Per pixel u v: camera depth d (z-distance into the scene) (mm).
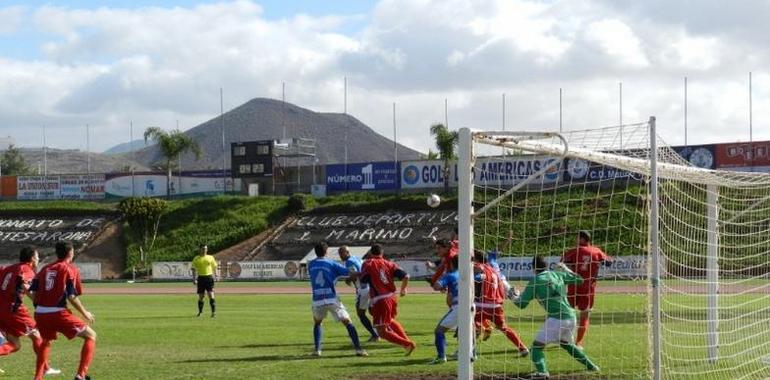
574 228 21344
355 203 67938
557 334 13297
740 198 18359
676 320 19453
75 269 13172
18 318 14133
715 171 14508
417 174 69312
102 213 74188
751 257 20016
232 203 71938
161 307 31625
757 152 54250
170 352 17156
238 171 75500
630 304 26766
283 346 18062
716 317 15133
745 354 15891
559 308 13352
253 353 16844
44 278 12961
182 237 67812
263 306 31312
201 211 71250
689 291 20094
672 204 15602
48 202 77750
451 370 14188
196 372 14227
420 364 14922
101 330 21984
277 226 68188
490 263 15594
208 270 26734
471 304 10227
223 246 66125
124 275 62844
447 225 61406
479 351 16594
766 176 15922
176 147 77562
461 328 10172
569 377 13375
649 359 11891
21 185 81562
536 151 11188
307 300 34688
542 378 13234
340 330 21516
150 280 58281
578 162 16766
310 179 75188
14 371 15047
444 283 14922
